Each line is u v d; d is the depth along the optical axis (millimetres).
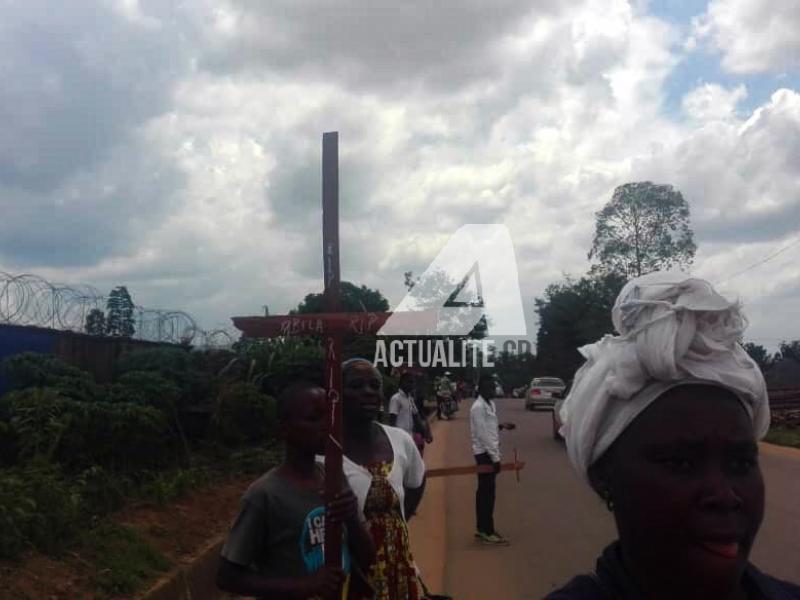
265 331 2682
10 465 7699
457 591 6645
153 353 10969
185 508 7691
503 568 7383
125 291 11688
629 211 48625
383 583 3369
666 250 48281
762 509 1297
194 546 6648
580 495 11477
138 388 9656
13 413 7668
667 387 1315
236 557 2891
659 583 1283
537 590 6676
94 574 5285
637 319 1340
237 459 10109
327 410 2768
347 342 9445
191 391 10969
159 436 8891
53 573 5105
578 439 1401
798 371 39375
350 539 3037
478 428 8367
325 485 2777
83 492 6762
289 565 2920
